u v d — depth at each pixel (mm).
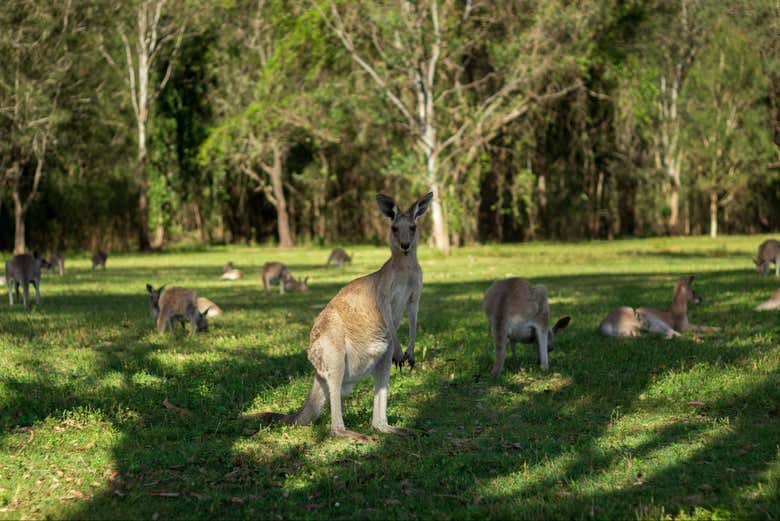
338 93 37312
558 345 9695
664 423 6211
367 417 6605
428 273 23328
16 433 6082
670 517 4234
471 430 6172
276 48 42781
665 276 19953
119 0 39406
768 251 18312
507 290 8141
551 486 4879
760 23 44531
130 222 46812
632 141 48344
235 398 7254
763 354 8414
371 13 33750
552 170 47906
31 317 12680
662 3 43312
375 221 53000
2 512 4512
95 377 7891
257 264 30250
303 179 46875
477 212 45125
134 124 44688
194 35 45688
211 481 5023
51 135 36438
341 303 5809
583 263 27078
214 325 11984
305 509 4559
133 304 15203
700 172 50250
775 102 49812
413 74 34781
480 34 36750
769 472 4875
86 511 4523
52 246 43938
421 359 9039
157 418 6598
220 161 44969
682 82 49688
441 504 4617
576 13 33625
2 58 35188
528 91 36906
